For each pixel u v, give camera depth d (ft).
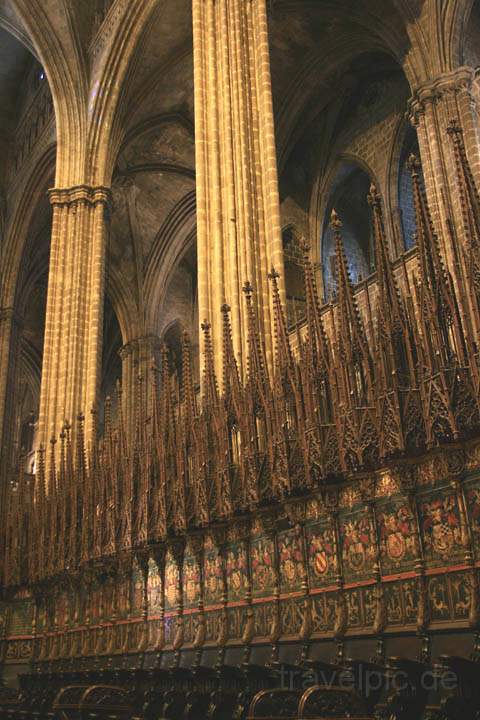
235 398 37.27
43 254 129.29
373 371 30.78
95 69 92.89
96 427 57.62
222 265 50.96
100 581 52.60
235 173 53.16
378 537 29.60
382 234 31.14
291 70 94.63
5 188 125.39
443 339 27.58
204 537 40.78
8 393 116.26
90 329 83.46
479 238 26.99
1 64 121.39
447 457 27.07
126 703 32.65
